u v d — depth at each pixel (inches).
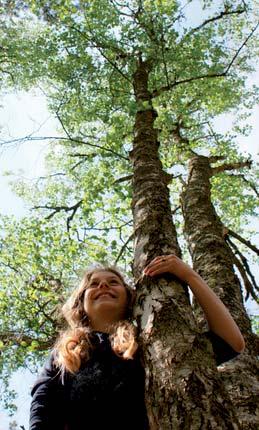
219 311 89.9
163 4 327.6
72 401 78.8
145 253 110.4
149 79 360.5
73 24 329.4
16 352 275.4
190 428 66.6
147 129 235.6
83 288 104.3
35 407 80.7
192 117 440.8
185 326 83.5
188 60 360.2
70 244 282.5
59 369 86.6
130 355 81.7
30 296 278.5
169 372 75.4
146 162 191.9
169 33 332.5
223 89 396.5
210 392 71.4
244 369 142.3
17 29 422.0
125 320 92.4
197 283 92.9
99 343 89.0
